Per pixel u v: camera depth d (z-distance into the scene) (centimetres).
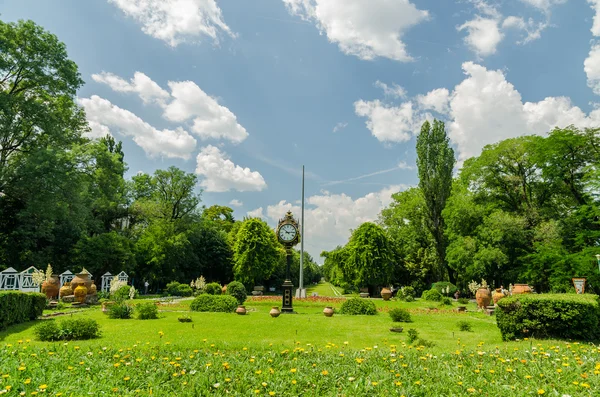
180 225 4406
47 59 2625
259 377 544
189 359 658
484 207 3444
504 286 3403
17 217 2689
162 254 3769
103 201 3609
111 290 2266
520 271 2953
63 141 2883
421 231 4291
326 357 679
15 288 2009
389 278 3784
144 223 4331
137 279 3812
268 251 3872
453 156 3916
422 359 665
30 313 1327
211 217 6788
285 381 526
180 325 1257
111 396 448
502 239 3084
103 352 705
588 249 2303
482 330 1305
